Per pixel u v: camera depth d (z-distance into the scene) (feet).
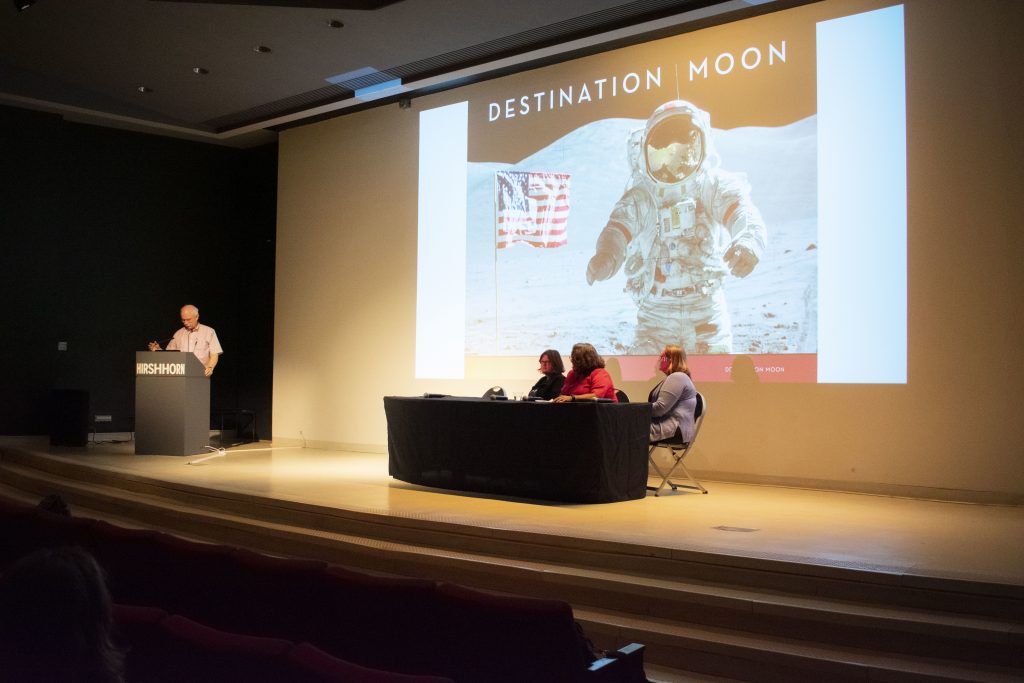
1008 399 18.42
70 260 32.73
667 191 23.30
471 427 19.19
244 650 5.45
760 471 21.53
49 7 21.70
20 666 4.04
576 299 24.90
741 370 21.90
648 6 20.90
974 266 18.88
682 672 11.12
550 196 25.57
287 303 32.86
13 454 27.78
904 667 9.95
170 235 35.04
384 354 29.66
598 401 17.76
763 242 21.68
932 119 19.47
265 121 30.91
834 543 13.53
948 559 12.23
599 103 24.71
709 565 12.57
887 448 19.80
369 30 22.67
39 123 31.83
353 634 7.96
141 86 27.61
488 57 24.53
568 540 13.87
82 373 32.86
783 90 21.53
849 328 20.42
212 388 35.83
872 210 20.18
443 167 28.14
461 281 27.53
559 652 6.86
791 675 10.44
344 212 31.12
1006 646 9.93
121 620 6.14
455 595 7.25
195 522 18.94
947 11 19.30
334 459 27.25
